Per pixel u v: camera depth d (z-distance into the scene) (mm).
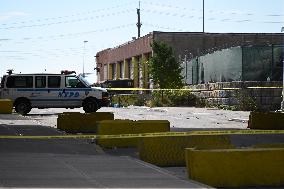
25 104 36219
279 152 11727
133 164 13297
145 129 18844
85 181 10766
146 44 78000
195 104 56438
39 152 15922
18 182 10586
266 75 45312
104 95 36781
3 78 36375
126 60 92125
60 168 12492
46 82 36344
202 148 12367
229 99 47938
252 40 75062
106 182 10680
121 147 18484
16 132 21484
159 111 44719
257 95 45312
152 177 11352
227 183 11523
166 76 62594
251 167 11602
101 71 111438
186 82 62969
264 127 26016
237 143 19734
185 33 73875
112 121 18672
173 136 15312
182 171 14055
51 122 29578
